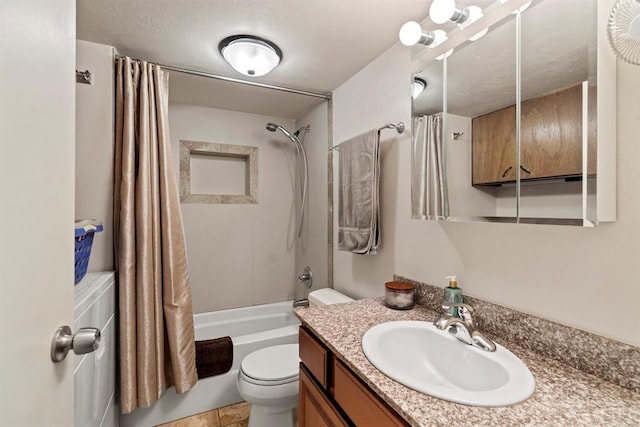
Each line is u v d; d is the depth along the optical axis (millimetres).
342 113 1975
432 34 1125
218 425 1606
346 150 1678
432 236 1265
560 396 656
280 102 2340
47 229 497
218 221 2543
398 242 1467
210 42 1488
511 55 900
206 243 2500
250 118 2633
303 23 1319
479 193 997
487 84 973
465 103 1051
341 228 1705
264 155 2705
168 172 1642
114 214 1502
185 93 2172
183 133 2391
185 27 1360
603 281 739
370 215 1489
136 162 1558
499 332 964
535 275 890
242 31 1386
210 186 2641
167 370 1621
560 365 789
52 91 514
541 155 818
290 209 2828
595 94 688
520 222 872
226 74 1860
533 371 761
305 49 1538
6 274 380
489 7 948
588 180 698
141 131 1544
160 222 1603
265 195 2721
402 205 1440
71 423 588
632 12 638
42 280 479
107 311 1295
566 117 753
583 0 721
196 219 2459
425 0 1157
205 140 2465
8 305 384
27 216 434
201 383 1707
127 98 1517
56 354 513
